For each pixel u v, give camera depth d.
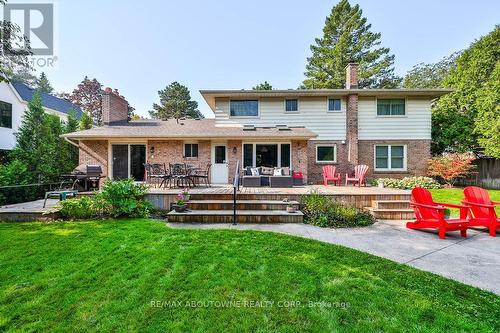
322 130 14.45
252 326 2.49
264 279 3.40
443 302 2.88
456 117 15.53
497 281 3.45
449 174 13.46
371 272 3.63
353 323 2.52
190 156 12.78
